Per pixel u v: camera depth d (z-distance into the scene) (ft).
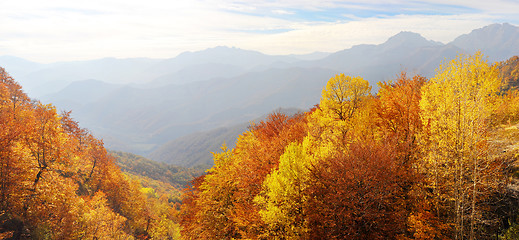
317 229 49.29
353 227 45.83
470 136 42.16
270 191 57.98
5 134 93.76
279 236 53.21
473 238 42.50
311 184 54.34
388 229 45.75
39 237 95.09
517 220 42.96
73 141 174.81
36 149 109.60
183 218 104.17
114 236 141.79
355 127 69.67
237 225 67.92
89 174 197.16
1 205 89.15
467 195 43.37
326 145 64.13
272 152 81.87
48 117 119.34
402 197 50.98
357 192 46.98
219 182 87.04
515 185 44.45
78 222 117.19
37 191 100.17
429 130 50.29
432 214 46.47
